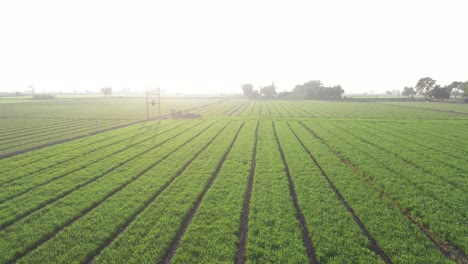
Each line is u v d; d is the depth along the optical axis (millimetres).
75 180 15891
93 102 117750
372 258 8562
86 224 10820
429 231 10344
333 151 23938
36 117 54375
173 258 8727
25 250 9266
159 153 22703
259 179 15930
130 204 12680
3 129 37906
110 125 42656
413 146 24297
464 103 103438
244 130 35594
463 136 29453
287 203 12586
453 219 10898
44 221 11109
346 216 11242
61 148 24547
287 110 75812
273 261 8617
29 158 20812
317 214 11539
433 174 16578
